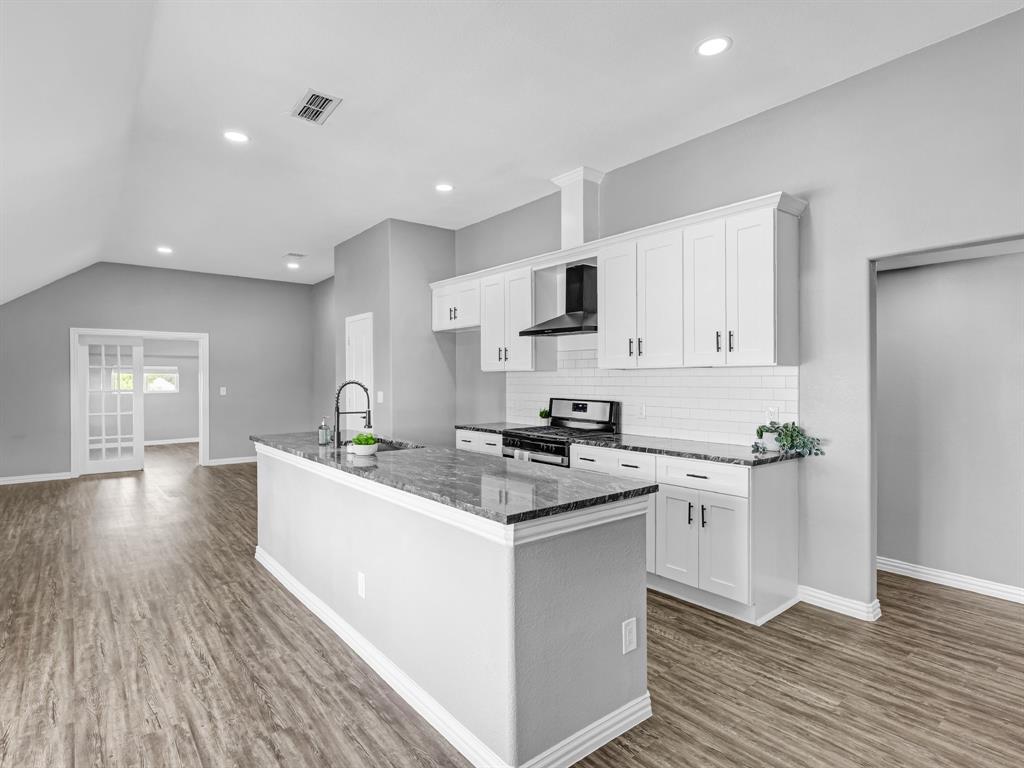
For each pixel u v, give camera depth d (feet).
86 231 17.35
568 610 6.11
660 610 10.05
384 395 17.76
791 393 10.50
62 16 6.66
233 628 9.36
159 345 34.73
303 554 10.45
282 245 21.07
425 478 7.18
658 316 11.46
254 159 13.05
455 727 6.40
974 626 9.32
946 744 6.34
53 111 8.89
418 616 7.09
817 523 10.18
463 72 9.53
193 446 34.55
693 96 10.34
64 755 6.19
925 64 8.86
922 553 11.51
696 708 7.07
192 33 8.36
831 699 7.24
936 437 11.30
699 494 9.99
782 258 9.84
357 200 15.98
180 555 13.19
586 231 13.82
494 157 13.06
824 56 9.09
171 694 7.41
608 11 7.97
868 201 9.51
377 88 10.01
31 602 10.39
